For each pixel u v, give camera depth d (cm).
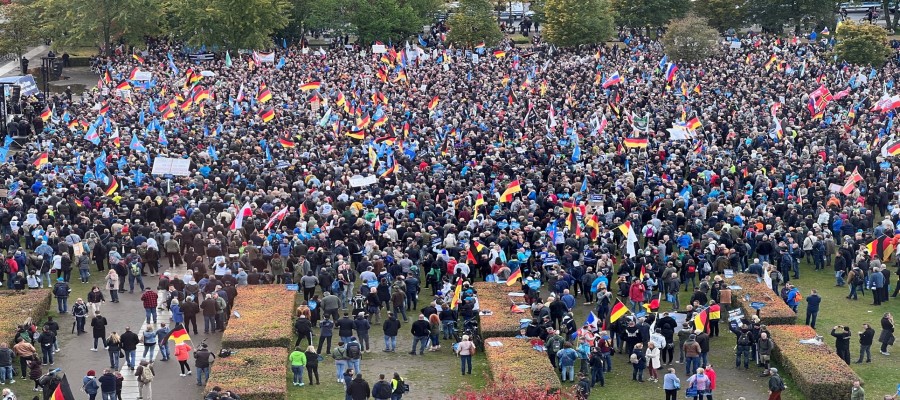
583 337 6084
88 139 9606
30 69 15112
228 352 6094
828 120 10619
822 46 14862
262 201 8069
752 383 6081
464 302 6569
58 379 5572
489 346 6231
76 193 8212
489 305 6762
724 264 7275
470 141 9781
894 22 17962
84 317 6662
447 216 7706
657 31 16812
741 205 8044
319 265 7238
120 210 7912
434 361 6356
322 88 12194
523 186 8381
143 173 8856
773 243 7512
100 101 11688
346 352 6016
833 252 7781
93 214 7844
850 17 19312
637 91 11819
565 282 6812
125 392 5975
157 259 7575
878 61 13975
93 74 15000
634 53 14425
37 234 7488
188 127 10462
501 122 10506
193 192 8256
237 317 6562
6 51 15025
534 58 14200
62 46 15550
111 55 15075
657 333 6272
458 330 6612
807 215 7994
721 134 10131
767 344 6191
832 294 7362
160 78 12938
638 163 9025
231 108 11312
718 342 6619
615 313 6197
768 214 7750
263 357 6062
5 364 5947
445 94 11750
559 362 6072
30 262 7312
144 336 6225
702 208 7844
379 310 6881
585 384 5741
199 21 15062
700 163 8881
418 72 13162
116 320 6931
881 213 8638
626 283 6975
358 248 7456
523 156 9181
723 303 6831
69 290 7212
